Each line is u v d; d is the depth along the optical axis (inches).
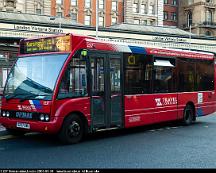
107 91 447.5
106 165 312.2
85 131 422.6
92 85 429.4
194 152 373.4
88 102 423.2
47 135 460.4
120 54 467.8
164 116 536.1
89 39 430.3
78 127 415.2
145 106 502.0
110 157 344.2
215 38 2411.4
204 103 625.0
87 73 423.5
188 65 589.6
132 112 480.4
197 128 552.7
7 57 799.7
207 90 634.8
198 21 3897.6
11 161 321.7
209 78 639.8
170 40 2246.6
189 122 591.8
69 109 402.3
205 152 373.7
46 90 397.1
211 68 645.3
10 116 421.1
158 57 530.3
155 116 518.6
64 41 411.2
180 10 4094.5
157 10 3452.3
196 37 2353.6
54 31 1865.2
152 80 517.0
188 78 589.6
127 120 472.1
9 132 457.4
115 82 459.2
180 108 570.6
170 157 348.8
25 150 370.3
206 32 3909.9
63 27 1895.9
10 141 418.9
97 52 437.1
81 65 418.3
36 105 397.4
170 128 551.5
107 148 388.2
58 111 391.5
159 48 533.6
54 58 411.2
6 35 1728.6
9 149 374.3
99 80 438.3
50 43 419.8
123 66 471.5
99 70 438.9
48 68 409.4
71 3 2989.7
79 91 414.9
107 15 3179.1
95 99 432.1
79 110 413.4
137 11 3351.4
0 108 457.1
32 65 422.9
